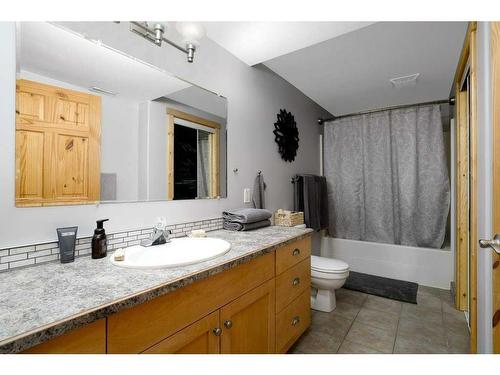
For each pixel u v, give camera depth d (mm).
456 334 1846
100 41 1186
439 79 2488
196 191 1646
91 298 698
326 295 2230
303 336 1837
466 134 2150
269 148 2387
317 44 1939
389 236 3086
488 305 1109
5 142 923
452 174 2711
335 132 3410
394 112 3035
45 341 561
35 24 1007
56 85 1055
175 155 1515
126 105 1285
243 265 1167
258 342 1275
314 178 2979
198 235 1466
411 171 2926
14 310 632
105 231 1175
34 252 975
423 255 2850
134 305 719
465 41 1732
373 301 2422
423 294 2580
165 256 1248
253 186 2152
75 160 1104
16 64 953
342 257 3330
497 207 867
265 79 2326
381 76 2453
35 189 989
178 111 1531
